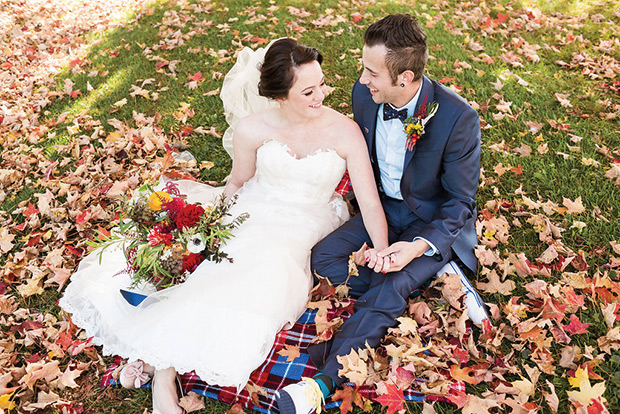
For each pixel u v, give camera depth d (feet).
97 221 12.17
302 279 8.89
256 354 7.73
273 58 8.47
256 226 9.23
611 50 17.01
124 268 9.12
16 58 20.68
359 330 8.45
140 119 15.44
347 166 9.75
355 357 8.10
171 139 14.67
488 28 18.72
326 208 10.21
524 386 7.70
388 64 8.05
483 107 14.60
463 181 9.04
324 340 8.79
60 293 10.54
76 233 11.91
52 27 23.44
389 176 9.79
